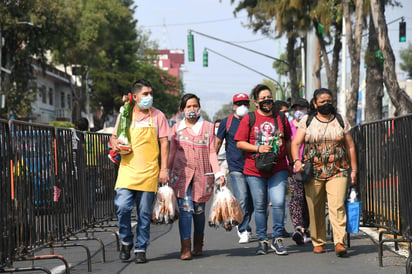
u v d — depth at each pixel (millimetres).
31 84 60000
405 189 9508
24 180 8953
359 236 13266
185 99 10859
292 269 9656
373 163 11367
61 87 92438
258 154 10797
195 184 10891
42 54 54094
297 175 11781
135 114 10555
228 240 13242
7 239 8297
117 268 10211
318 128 10852
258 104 11062
